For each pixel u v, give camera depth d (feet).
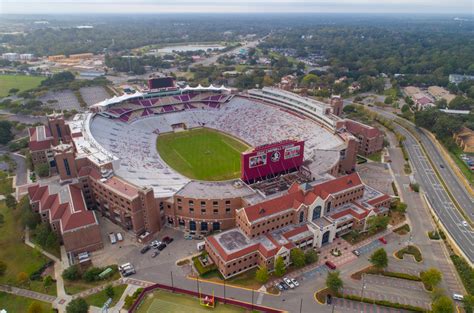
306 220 456.45
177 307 355.56
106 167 504.43
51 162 640.17
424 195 575.38
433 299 358.02
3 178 605.31
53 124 642.22
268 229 432.25
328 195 458.91
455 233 479.00
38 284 381.81
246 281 390.01
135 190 459.32
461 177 640.58
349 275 399.85
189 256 428.56
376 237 467.11
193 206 464.24
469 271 393.91
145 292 371.97
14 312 346.13
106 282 385.09
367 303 363.15
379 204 507.71
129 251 435.94
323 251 438.81
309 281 390.42
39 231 433.07
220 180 597.93
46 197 479.00
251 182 541.75
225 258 388.16
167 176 576.61
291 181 546.67
